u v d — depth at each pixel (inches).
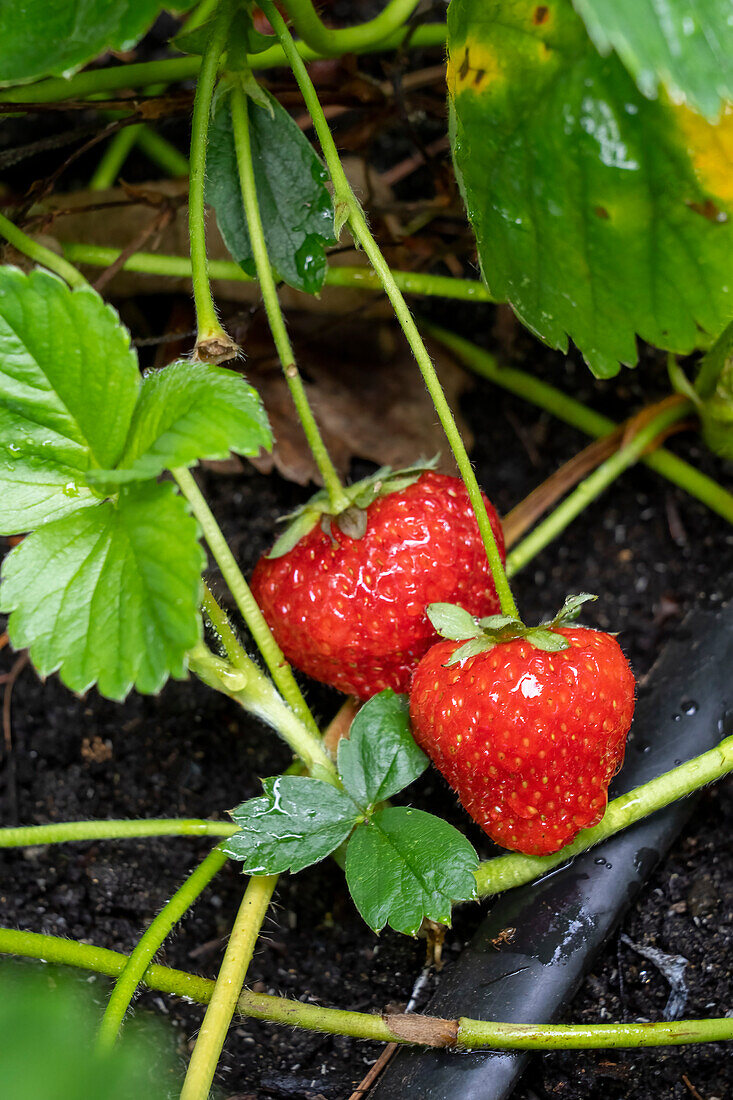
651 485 18.3
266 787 14.6
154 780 17.0
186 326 18.1
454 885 14.1
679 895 15.9
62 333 13.9
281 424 17.8
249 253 15.6
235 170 15.4
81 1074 11.5
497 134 14.8
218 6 14.8
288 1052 15.4
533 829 14.6
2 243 16.8
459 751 14.4
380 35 15.9
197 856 16.6
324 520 15.2
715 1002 15.3
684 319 15.1
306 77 14.8
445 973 15.3
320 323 18.0
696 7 13.3
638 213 14.7
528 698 14.2
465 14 14.6
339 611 15.1
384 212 17.8
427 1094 14.5
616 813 15.1
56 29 14.2
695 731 16.1
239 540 18.0
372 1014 14.6
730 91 13.3
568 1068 15.1
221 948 16.1
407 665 15.4
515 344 18.7
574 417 18.3
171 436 13.5
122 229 17.8
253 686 15.1
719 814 16.2
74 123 19.5
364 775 14.7
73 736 17.2
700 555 17.9
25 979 15.5
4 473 14.0
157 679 13.4
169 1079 15.1
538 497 17.4
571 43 14.4
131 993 14.3
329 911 16.2
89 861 16.5
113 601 13.6
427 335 18.4
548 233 15.0
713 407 16.9
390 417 18.1
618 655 14.4
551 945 15.0
